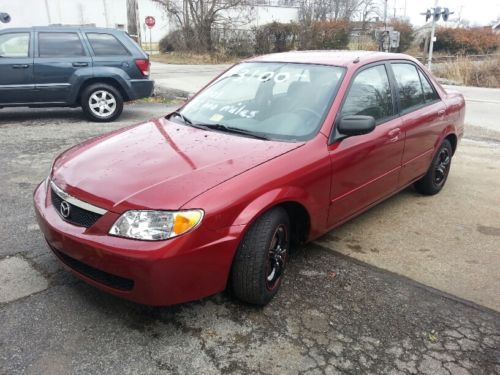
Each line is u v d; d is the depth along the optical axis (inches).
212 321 114.1
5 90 314.7
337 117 138.1
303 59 161.5
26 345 103.3
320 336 110.3
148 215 100.2
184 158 118.7
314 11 1446.9
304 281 133.6
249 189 109.7
